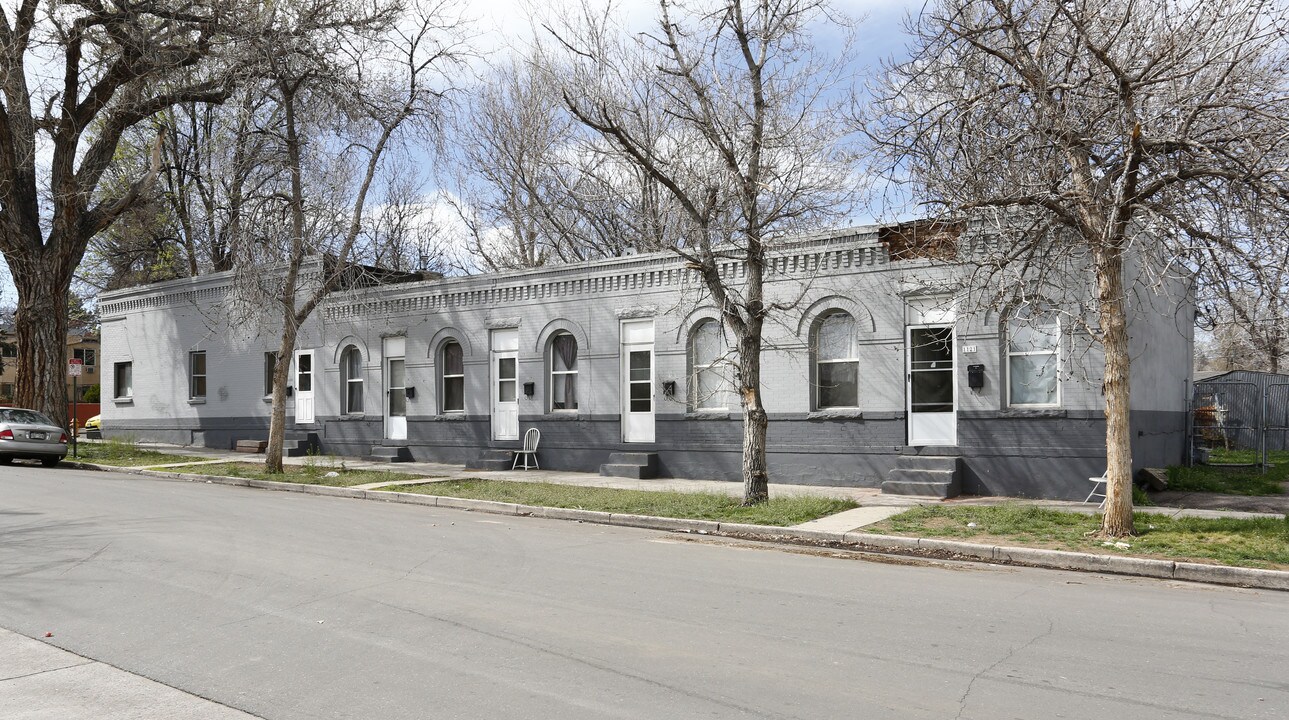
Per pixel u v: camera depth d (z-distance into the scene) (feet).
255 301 67.21
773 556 35.73
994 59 41.29
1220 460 73.56
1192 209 34.86
